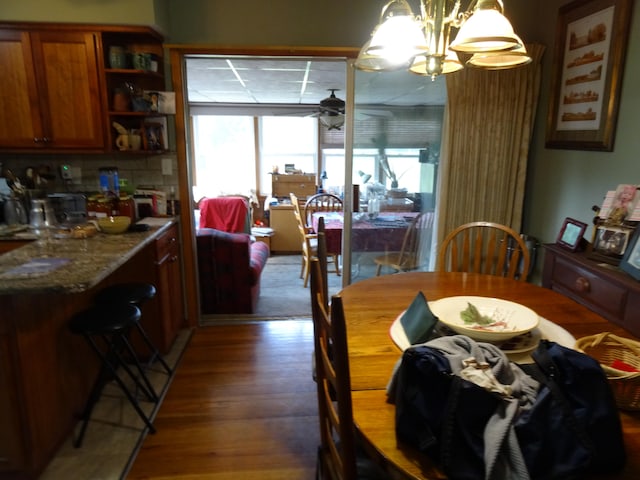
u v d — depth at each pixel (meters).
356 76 3.05
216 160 7.15
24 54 2.66
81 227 2.47
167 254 2.84
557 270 2.18
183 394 2.40
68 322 1.98
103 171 3.01
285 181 6.64
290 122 7.06
